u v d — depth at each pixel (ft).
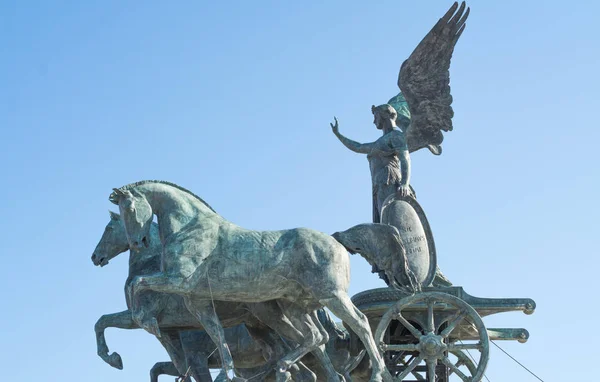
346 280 104.06
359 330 102.99
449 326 108.58
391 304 110.22
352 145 120.06
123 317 115.55
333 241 104.53
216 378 107.24
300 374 107.24
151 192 105.40
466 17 120.98
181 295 104.01
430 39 121.80
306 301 104.83
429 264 115.03
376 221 119.24
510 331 116.78
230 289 102.42
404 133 123.13
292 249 103.24
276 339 109.81
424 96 122.83
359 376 115.34
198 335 114.73
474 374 106.73
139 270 115.65
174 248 102.37
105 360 114.73
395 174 118.01
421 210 116.47
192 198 106.22
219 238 103.45
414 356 114.62
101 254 116.88
